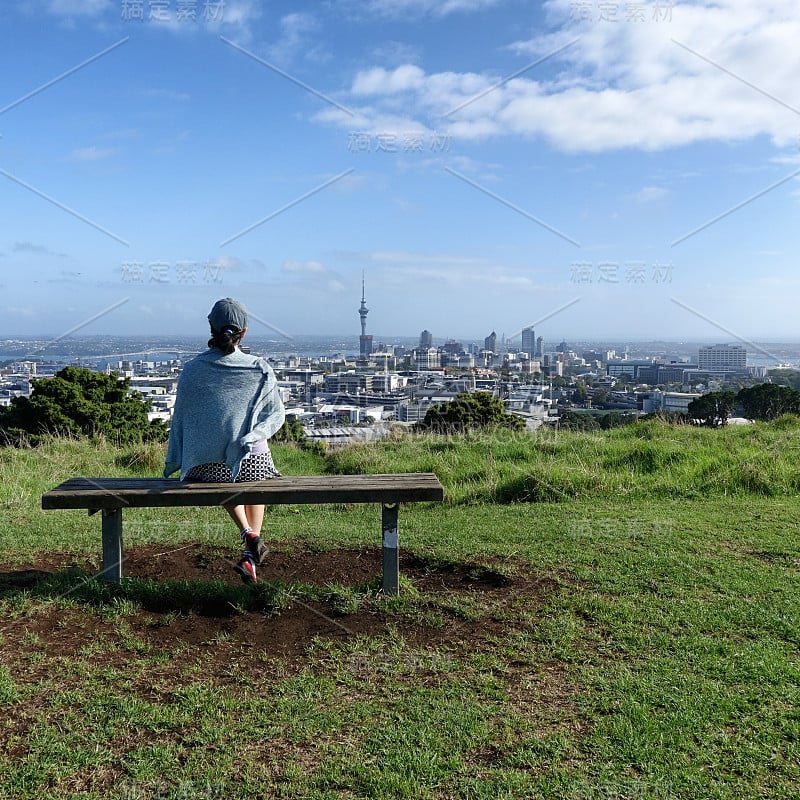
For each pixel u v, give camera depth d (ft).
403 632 12.30
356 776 8.23
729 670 10.78
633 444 32.94
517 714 9.58
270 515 23.47
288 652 11.46
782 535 19.15
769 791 7.97
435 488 13.56
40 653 11.05
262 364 14.60
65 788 7.95
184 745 8.81
